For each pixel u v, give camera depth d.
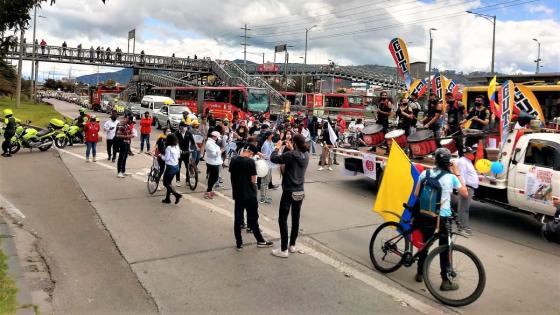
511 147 9.35
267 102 37.22
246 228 8.58
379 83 82.56
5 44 6.26
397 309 5.43
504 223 9.83
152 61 58.06
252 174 7.35
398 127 12.68
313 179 14.58
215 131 11.03
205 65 61.09
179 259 6.88
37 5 6.41
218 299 5.53
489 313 5.45
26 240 7.52
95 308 5.21
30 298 5.18
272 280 6.17
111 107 45.84
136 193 11.49
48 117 34.03
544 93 14.27
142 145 19.52
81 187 12.01
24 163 15.63
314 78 83.38
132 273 6.29
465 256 5.68
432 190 6.01
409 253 6.32
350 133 23.38
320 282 6.16
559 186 8.34
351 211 10.34
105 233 8.09
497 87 15.12
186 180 12.56
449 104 12.39
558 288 6.28
